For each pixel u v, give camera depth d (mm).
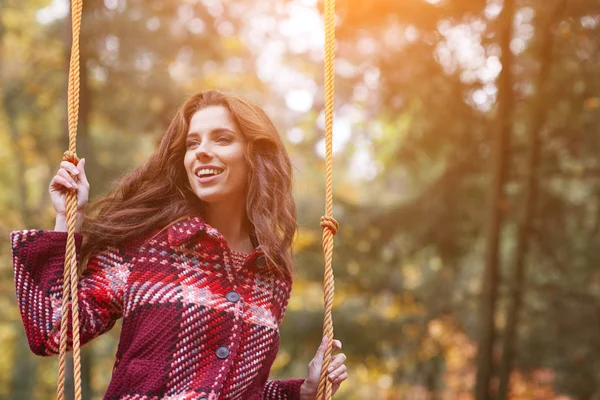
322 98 9898
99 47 8414
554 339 9633
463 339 12500
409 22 8852
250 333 2732
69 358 7672
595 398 9531
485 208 9805
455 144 9672
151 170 2934
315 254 10570
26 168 13750
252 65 10625
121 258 2750
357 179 14555
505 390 9398
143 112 9188
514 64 9398
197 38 9117
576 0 8469
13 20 11289
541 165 9414
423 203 9953
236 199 2969
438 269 10945
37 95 10344
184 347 2600
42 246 2680
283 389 3072
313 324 10508
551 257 9703
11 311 12375
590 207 9664
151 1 8852
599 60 8789
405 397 12047
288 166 3018
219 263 2758
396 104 9406
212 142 2881
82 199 2756
